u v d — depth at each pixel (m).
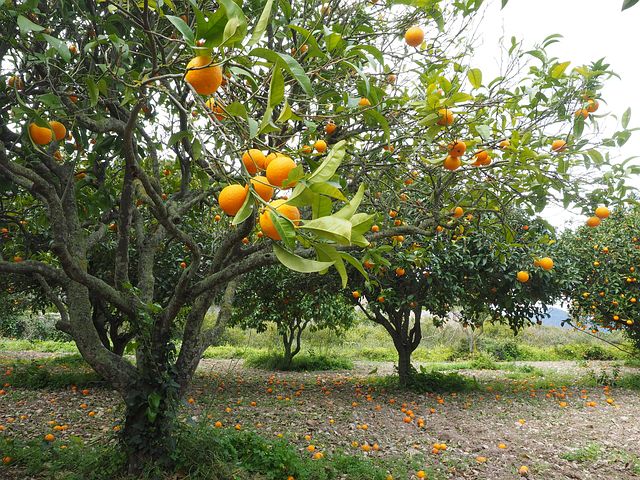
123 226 3.35
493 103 2.65
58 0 2.67
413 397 8.05
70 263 2.94
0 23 2.57
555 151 2.88
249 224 1.95
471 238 7.39
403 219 4.93
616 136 2.82
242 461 3.79
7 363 11.08
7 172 2.79
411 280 7.90
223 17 0.97
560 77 2.78
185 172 3.98
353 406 7.07
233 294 4.40
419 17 2.84
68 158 3.60
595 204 3.03
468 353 18.30
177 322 9.42
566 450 5.02
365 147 3.94
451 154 2.37
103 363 3.35
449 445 5.18
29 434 4.98
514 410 7.05
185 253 7.69
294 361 13.45
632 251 9.07
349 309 12.76
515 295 8.13
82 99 2.81
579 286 8.82
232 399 7.37
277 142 2.41
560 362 16.23
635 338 10.05
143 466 3.38
